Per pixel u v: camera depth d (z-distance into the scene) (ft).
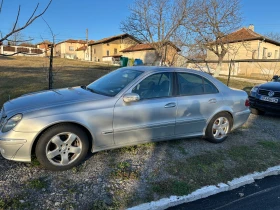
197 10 52.26
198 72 14.16
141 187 9.55
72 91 12.43
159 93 12.43
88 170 10.50
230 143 14.78
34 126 9.50
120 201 8.65
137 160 11.70
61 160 10.27
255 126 18.94
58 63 92.73
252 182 10.77
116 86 12.14
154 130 12.21
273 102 21.11
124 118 11.25
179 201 8.96
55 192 8.86
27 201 8.25
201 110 13.56
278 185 10.66
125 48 155.53
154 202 8.73
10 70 54.03
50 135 9.84
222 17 66.08
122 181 9.87
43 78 41.16
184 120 13.03
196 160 12.07
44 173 10.03
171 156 12.35
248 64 87.66
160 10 50.14
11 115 9.74
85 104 10.58
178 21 47.50
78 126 10.43
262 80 65.82
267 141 15.49
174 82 13.01
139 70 13.01
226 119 14.71
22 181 9.34
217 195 9.67
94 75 53.16
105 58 163.84
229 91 15.01
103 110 10.75
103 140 11.00
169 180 10.16
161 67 13.35
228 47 71.61
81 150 10.62
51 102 10.52
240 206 9.02
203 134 14.08
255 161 12.46
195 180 10.35
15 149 9.42
